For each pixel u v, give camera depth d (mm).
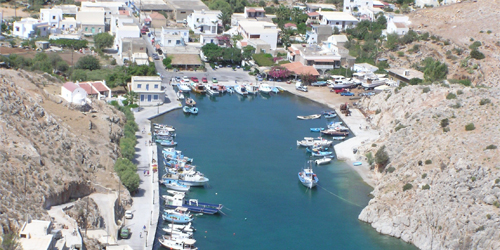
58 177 163875
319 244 168250
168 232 166250
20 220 139500
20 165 157750
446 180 173625
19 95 186250
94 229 157875
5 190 145875
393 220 175000
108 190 174500
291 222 178750
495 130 186250
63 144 179875
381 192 187500
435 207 170625
